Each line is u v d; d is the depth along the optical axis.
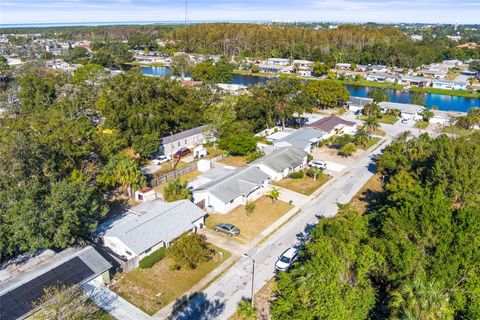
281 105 78.31
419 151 51.69
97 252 34.25
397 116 96.94
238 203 48.34
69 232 34.12
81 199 35.94
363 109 98.12
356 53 185.50
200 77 140.62
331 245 29.17
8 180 37.78
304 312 25.33
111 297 31.53
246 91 114.69
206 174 55.84
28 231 32.06
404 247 29.33
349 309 25.44
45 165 42.06
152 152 61.56
